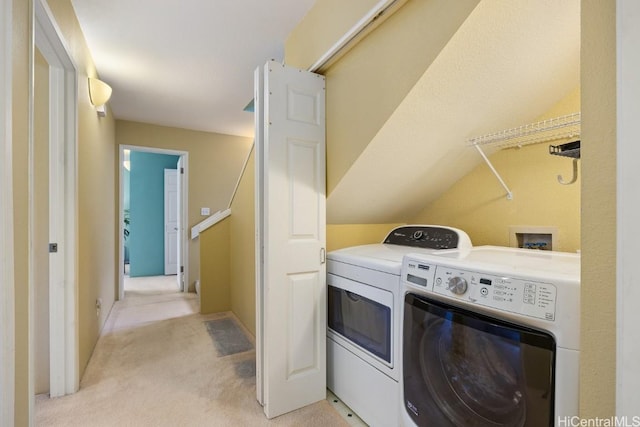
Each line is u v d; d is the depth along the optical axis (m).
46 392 1.83
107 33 2.11
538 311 0.83
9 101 0.93
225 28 2.06
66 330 1.81
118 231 3.95
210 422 1.57
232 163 4.75
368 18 1.36
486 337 0.95
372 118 1.46
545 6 1.05
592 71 0.56
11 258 0.94
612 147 0.53
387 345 1.41
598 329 0.56
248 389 1.87
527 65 1.29
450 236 1.74
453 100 1.36
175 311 3.45
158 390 1.86
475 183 1.99
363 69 1.51
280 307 1.63
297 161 1.69
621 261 0.49
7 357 0.92
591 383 0.57
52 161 1.80
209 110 3.64
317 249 1.75
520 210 1.75
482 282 0.97
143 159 5.48
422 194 2.14
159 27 2.05
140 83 2.90
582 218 0.58
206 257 3.35
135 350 2.42
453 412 1.06
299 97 1.70
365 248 1.92
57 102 1.80
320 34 1.73
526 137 1.62
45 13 1.35
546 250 1.63
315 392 1.74
